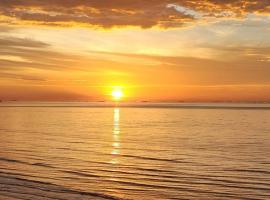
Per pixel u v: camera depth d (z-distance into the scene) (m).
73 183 23.42
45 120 104.75
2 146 44.50
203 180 24.84
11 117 120.56
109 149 41.94
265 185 23.27
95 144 47.06
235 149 41.75
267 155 36.94
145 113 164.12
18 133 63.03
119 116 132.88
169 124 86.31
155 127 77.00
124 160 33.50
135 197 20.31
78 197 19.78
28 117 121.50
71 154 37.50
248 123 87.75
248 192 21.52
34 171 27.47
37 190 21.09
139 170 28.41
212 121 97.19
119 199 19.73
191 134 60.34
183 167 29.95
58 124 87.31
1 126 80.00
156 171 28.06
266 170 28.72
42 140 51.84
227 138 53.72
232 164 31.52
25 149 41.66
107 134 61.38
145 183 23.78
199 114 147.12
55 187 22.02
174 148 42.88
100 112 178.62
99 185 22.98
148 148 42.94
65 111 190.88
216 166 30.53
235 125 80.88
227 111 184.62
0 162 31.72
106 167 29.59
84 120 105.56
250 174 27.08
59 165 30.39
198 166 30.50
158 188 22.44
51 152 39.06
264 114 141.00
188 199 20.03
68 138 54.69
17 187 21.75
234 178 25.55
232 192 21.48
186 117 122.06
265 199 19.97
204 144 46.72
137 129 71.75
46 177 25.17
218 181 24.52
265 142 48.34
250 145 45.34
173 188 22.45
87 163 31.59
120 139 53.22
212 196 20.61
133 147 43.88
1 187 21.70
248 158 35.06
